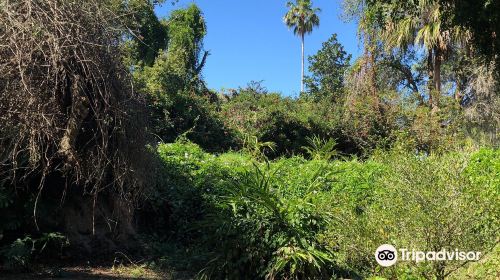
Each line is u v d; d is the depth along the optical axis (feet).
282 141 67.36
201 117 61.16
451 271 15.64
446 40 62.64
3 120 19.54
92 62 20.21
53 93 19.61
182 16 100.17
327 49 123.85
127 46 24.27
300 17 144.66
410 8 32.45
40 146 20.54
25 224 22.38
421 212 15.26
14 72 19.36
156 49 73.56
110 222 24.93
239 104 70.33
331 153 46.57
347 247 18.22
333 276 19.65
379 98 65.36
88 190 24.11
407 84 84.07
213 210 22.98
